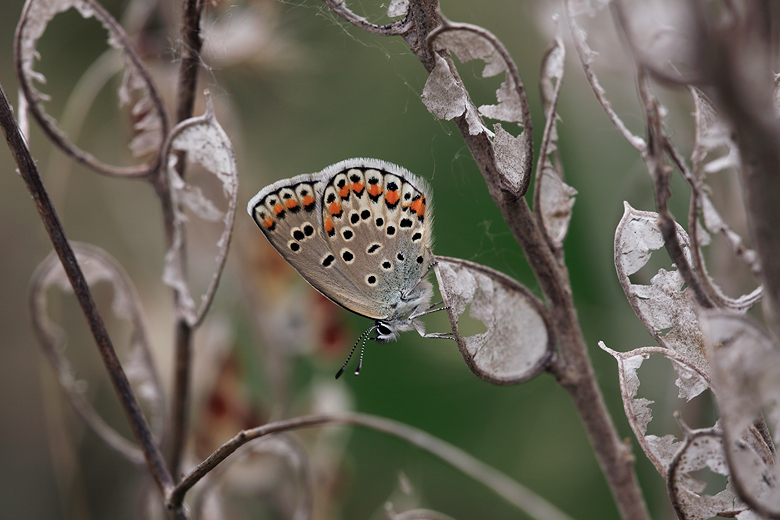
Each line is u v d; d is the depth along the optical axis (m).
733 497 0.28
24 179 0.29
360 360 0.32
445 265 0.29
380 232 0.31
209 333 0.32
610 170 0.32
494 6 0.34
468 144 0.28
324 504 0.32
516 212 0.29
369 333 0.32
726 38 0.18
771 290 0.21
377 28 0.28
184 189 0.29
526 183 0.28
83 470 0.32
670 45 0.19
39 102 0.29
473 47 0.28
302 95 0.34
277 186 0.30
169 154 0.29
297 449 0.30
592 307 0.33
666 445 0.28
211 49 0.31
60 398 0.31
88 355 0.32
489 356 0.29
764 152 0.19
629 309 0.33
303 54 0.32
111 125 0.33
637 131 0.32
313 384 0.33
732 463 0.23
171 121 0.29
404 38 0.28
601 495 0.34
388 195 0.31
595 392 0.29
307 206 0.30
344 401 0.33
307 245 0.31
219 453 0.29
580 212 0.33
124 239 0.33
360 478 0.34
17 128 0.29
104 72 0.31
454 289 0.29
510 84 0.28
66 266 0.29
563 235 0.29
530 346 0.29
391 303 0.31
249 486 0.32
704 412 0.30
